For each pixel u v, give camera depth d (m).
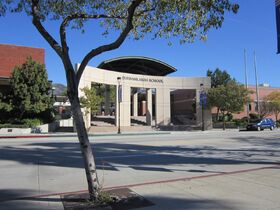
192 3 7.93
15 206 7.48
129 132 41.12
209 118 51.06
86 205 7.12
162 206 7.09
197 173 11.41
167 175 11.15
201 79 51.59
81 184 9.91
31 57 38.22
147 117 51.47
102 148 19.44
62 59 7.49
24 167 12.80
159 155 16.39
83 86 40.50
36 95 36.94
